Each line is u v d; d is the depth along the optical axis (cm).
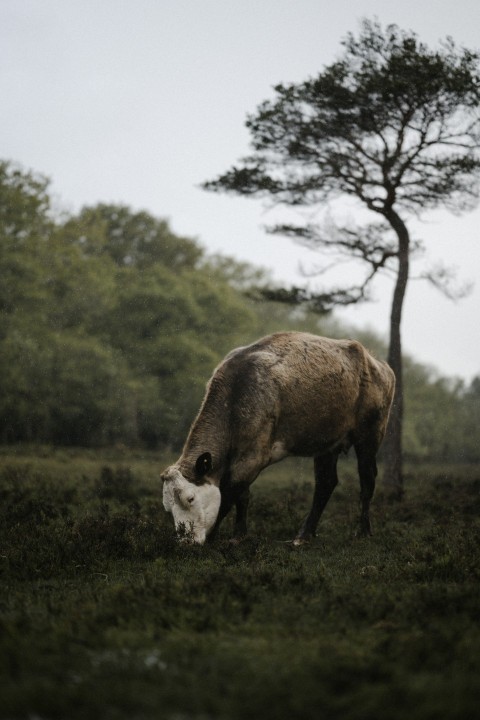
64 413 4616
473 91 1914
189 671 495
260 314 8362
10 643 539
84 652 534
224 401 1141
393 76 1928
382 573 868
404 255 2169
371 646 559
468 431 7325
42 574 878
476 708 434
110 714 429
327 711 436
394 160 2091
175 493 1077
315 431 1218
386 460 2120
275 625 620
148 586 729
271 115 2117
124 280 6316
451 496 1741
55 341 4725
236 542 1120
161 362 5334
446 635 578
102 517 1151
